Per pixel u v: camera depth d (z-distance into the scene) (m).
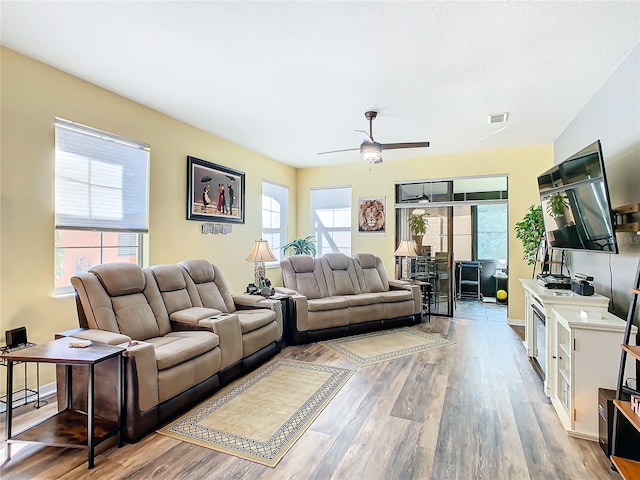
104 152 3.29
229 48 2.53
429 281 5.95
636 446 1.91
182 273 3.43
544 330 2.96
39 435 2.01
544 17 2.15
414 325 5.14
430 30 2.29
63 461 1.95
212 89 3.24
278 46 2.50
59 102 2.88
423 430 2.29
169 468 1.89
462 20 2.18
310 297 4.69
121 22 2.22
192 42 2.45
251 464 1.93
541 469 1.91
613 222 2.40
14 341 2.41
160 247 3.88
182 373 2.46
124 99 3.44
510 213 5.24
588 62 2.70
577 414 2.24
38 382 2.54
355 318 4.59
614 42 2.42
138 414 2.14
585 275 3.22
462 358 3.69
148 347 2.22
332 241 6.63
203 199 4.46
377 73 2.90
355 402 2.68
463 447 2.10
